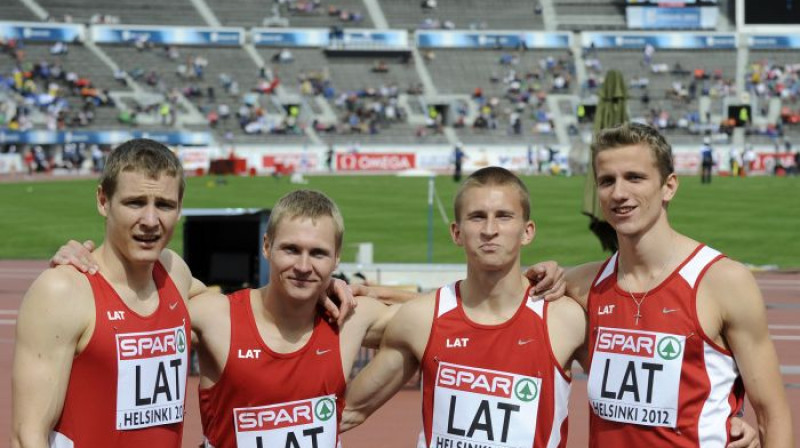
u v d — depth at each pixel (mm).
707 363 3600
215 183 39438
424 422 3793
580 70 60875
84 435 3457
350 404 3971
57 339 3381
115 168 3455
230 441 3730
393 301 4062
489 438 3660
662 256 3678
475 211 3635
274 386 3678
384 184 39312
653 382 3613
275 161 51875
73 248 3539
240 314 3721
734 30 63844
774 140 54500
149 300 3602
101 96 53812
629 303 3697
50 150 50531
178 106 54812
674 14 63500
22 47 57156
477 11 65188
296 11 63875
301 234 3572
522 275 3900
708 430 3576
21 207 29422
